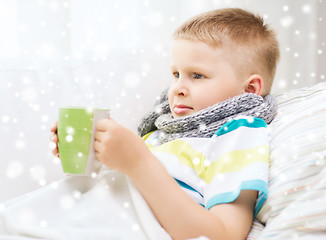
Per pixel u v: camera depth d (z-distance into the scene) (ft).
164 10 4.47
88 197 2.31
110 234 2.00
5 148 3.12
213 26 3.12
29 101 3.28
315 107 2.58
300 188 2.22
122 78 3.86
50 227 2.09
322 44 5.38
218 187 2.31
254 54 3.21
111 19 4.17
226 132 2.65
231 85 3.05
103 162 2.21
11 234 2.02
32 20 3.63
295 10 5.41
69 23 3.86
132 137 2.20
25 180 3.16
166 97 3.71
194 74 3.07
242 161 2.43
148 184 2.15
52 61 3.64
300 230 1.97
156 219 2.16
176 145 2.74
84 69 3.74
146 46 4.36
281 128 2.67
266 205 2.30
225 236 2.08
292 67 5.44
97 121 2.24
